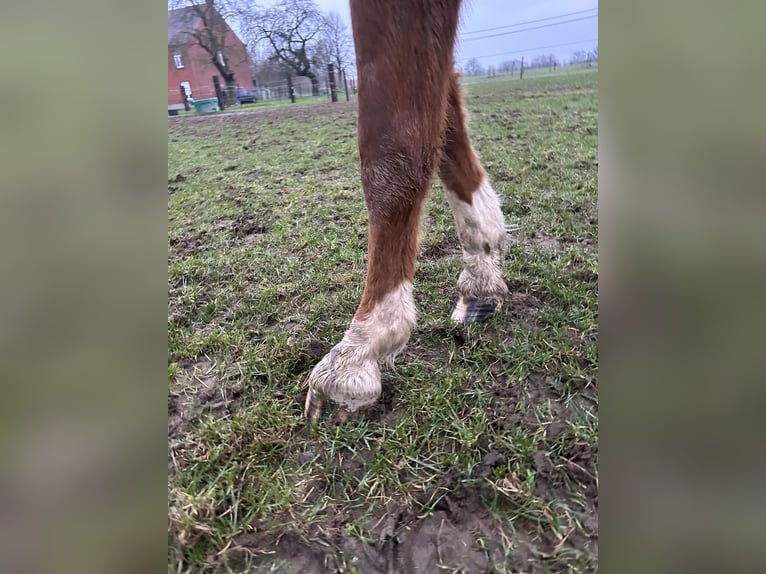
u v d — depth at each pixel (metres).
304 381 1.09
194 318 1.33
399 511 0.82
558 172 2.08
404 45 0.81
